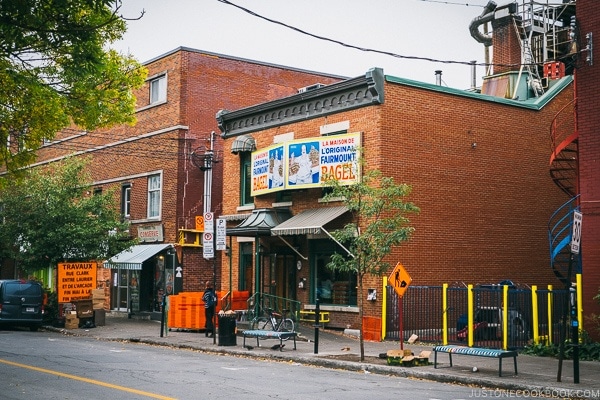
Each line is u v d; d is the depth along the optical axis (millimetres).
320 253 24641
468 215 24000
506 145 25219
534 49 30328
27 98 15031
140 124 34312
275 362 17172
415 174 22891
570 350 16750
